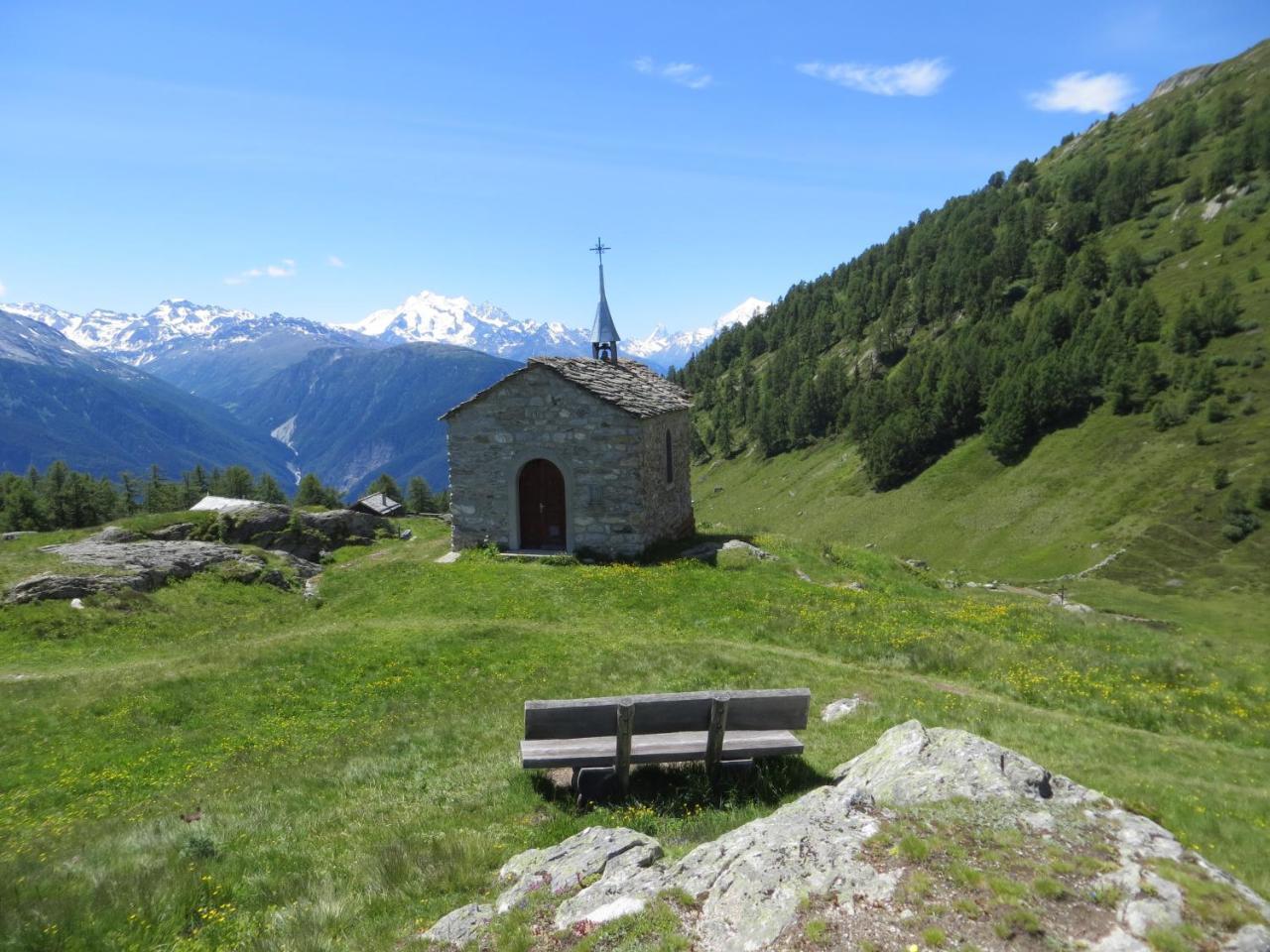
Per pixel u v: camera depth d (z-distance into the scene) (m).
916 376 164.50
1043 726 14.20
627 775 9.86
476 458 32.31
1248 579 80.56
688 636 22.06
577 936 6.11
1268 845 9.10
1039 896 5.61
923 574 34.84
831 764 10.82
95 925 7.27
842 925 5.51
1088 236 193.25
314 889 7.99
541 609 24.58
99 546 32.81
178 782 13.41
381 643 20.91
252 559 34.62
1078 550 97.25
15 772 14.14
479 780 11.15
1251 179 169.50
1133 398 121.94
